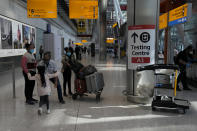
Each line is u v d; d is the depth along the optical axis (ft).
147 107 17.42
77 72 19.93
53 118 14.64
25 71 18.10
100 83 19.70
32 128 12.82
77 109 16.81
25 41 49.44
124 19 89.25
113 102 18.99
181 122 13.84
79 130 12.47
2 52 35.99
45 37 69.05
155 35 18.56
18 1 44.60
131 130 12.48
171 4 34.32
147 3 18.34
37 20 60.90
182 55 23.77
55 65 18.03
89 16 39.22
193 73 26.89
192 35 27.09
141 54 18.54
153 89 18.30
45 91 15.35
